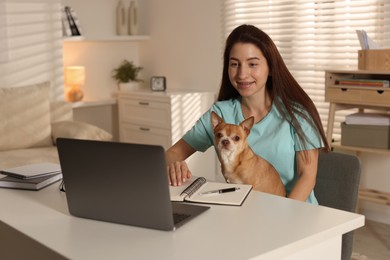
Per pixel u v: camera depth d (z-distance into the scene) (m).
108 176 1.46
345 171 2.03
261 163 1.92
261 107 2.08
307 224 1.46
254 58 1.97
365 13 3.71
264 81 2.01
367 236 3.53
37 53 4.52
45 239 1.39
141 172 1.41
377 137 3.33
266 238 1.36
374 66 3.28
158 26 5.20
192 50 4.91
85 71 5.12
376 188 3.81
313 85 4.06
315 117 2.00
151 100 4.70
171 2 5.04
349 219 1.50
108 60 5.26
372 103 3.28
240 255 1.25
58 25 4.61
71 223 1.52
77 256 1.27
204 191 1.77
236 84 2.02
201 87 4.88
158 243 1.34
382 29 3.63
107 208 1.50
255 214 1.55
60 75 4.66
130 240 1.37
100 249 1.31
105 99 5.07
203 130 2.21
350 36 3.81
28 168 2.08
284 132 2.00
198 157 4.54
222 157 1.90
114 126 5.38
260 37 1.97
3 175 2.11
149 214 1.43
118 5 5.18
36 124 4.05
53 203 1.73
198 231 1.42
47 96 4.15
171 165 1.91
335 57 3.90
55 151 3.94
